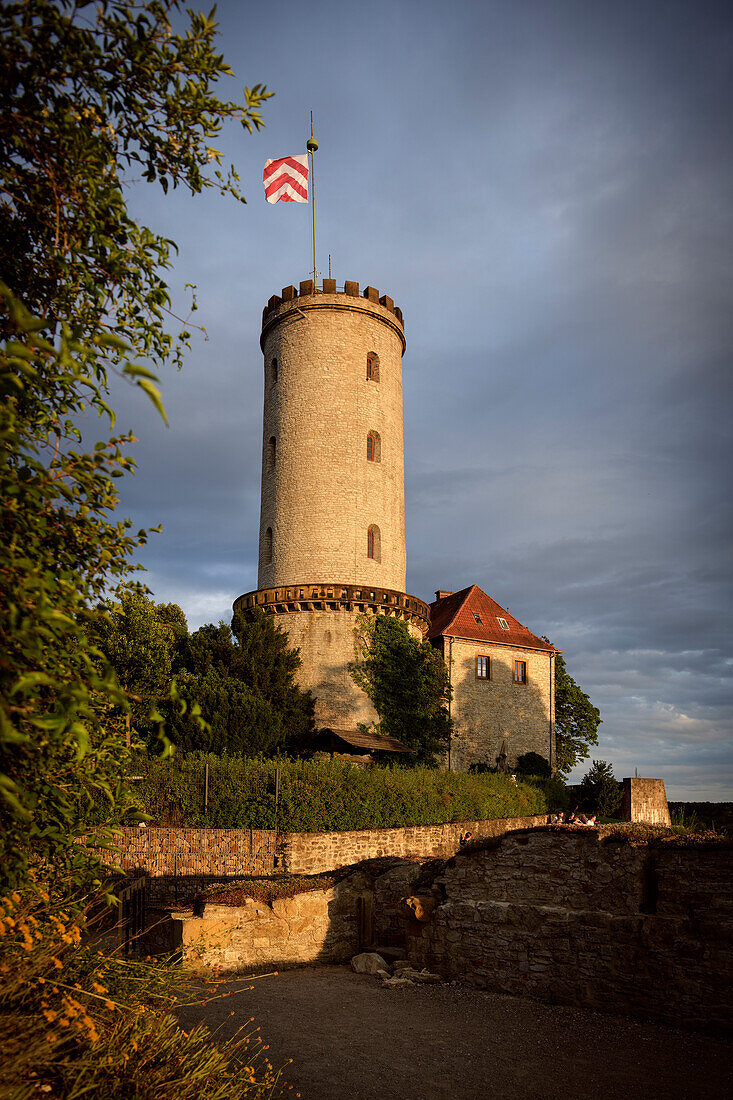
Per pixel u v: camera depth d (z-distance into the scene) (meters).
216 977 12.52
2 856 4.49
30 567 3.53
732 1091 7.80
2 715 3.18
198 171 5.52
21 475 4.08
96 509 4.73
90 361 5.09
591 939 11.17
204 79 5.13
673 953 10.30
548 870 12.10
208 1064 5.54
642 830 11.55
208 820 21.19
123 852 19.81
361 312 39.50
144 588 5.21
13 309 3.04
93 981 5.34
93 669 3.91
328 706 34.38
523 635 47.12
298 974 13.34
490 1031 9.88
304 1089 7.66
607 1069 8.44
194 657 31.12
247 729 26.55
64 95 4.79
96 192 4.66
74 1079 4.68
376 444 39.16
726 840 10.27
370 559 37.28
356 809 23.42
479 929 12.63
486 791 30.36
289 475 37.94
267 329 40.97
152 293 5.20
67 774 5.08
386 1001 11.43
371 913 15.12
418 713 35.09
